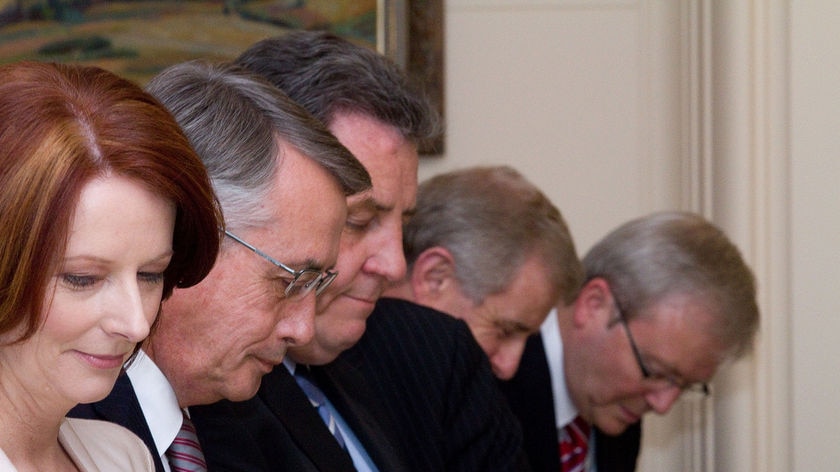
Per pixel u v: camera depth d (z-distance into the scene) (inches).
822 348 211.9
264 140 95.0
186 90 96.3
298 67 122.3
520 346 163.9
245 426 108.7
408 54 231.9
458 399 143.8
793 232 211.8
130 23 225.1
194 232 74.3
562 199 241.1
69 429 80.0
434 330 145.9
